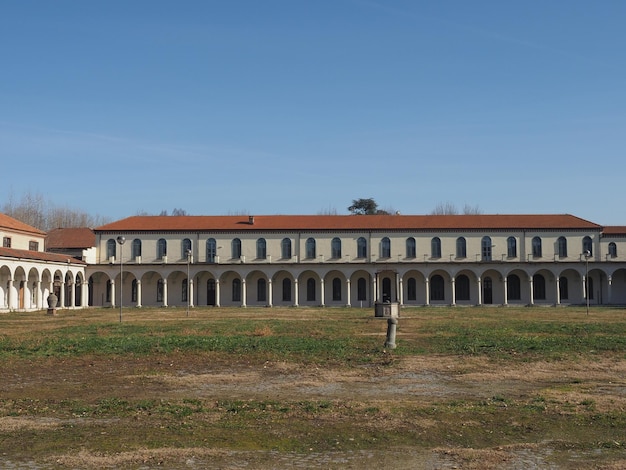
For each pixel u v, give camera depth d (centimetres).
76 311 6862
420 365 2272
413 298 8569
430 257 8400
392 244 8425
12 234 7400
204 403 1603
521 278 8525
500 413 1479
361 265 8362
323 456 1160
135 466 1102
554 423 1391
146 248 8450
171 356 2539
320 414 1470
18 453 1177
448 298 8525
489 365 2273
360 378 2002
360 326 4197
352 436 1289
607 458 1145
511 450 1194
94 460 1131
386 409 1516
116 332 3703
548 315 5681
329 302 8581
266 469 1086
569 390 1786
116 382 1948
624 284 8506
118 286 8631
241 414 1474
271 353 2602
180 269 8388
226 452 1183
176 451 1183
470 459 1138
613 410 1509
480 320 4875
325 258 8438
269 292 8356
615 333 3525
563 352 2612
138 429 1345
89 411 1514
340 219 8744
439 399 1662
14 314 6097
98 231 8431
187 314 6022
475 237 8406
